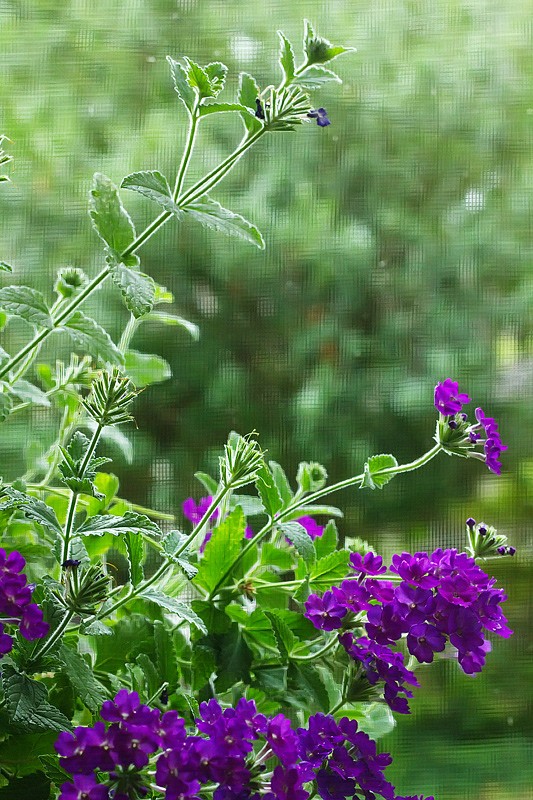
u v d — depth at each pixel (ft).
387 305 5.77
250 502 2.52
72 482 2.05
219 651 2.27
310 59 2.18
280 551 2.37
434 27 5.97
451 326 5.80
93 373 2.48
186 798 1.98
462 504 5.65
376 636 2.13
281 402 5.61
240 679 2.26
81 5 5.65
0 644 1.98
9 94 5.50
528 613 5.55
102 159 5.52
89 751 1.96
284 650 2.26
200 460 5.42
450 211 5.92
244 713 2.05
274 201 5.67
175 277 5.55
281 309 5.64
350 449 5.56
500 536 2.25
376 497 5.54
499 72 6.01
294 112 2.17
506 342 5.90
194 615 2.13
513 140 5.99
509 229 5.95
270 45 5.71
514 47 6.04
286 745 2.03
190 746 1.99
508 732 5.11
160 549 2.23
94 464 2.10
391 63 5.91
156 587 2.38
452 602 2.13
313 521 2.54
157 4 5.68
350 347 5.67
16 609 1.99
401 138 5.89
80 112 5.57
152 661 2.27
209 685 2.28
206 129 5.62
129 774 1.98
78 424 2.54
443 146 5.92
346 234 5.72
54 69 5.58
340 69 5.82
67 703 2.17
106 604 2.27
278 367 5.63
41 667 2.05
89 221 5.43
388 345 5.73
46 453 2.62
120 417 2.06
